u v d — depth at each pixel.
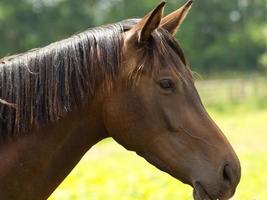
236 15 67.44
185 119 3.66
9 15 50.78
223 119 27.67
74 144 3.70
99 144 20.28
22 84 3.56
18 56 3.71
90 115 3.67
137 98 3.62
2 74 3.59
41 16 53.03
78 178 11.33
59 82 3.57
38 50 3.70
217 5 63.94
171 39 3.73
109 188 9.80
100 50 3.62
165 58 3.65
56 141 3.65
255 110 32.06
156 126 3.64
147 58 3.62
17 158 3.60
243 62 62.84
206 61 62.28
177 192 9.09
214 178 3.61
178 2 53.75
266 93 36.12
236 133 21.59
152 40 3.66
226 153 3.66
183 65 3.75
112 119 3.65
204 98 35.19
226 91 36.00
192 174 3.64
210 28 65.19
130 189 9.52
